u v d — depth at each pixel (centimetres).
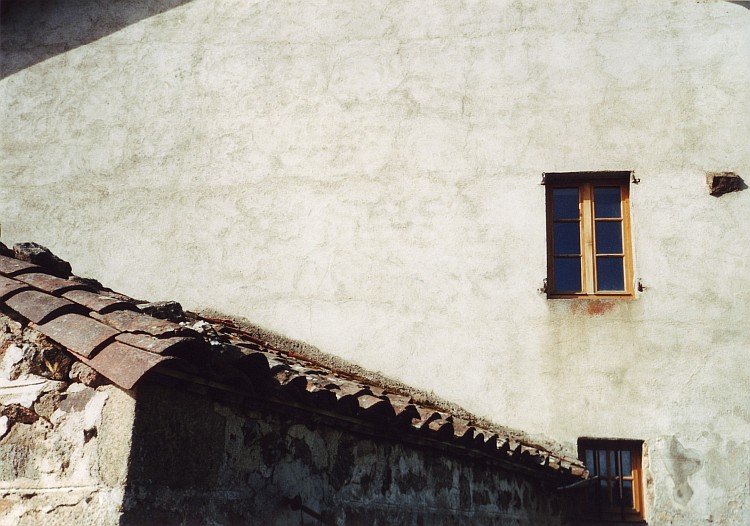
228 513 369
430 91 855
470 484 598
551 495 744
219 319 782
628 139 823
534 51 853
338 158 849
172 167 869
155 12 917
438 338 796
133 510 315
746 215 798
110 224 862
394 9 881
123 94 898
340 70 873
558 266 821
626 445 774
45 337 355
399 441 514
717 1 847
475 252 813
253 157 860
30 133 902
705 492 743
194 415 356
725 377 765
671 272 792
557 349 785
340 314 809
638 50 843
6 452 358
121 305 377
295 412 423
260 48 891
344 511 454
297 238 834
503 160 831
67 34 923
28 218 877
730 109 822
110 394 332
